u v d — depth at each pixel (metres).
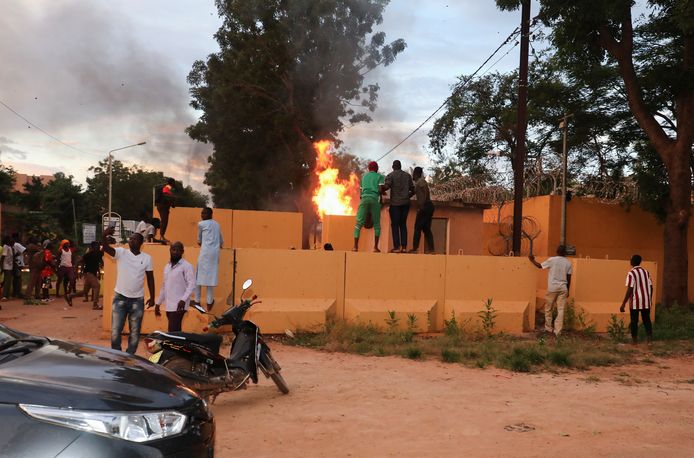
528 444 5.69
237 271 12.11
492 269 13.63
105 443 3.26
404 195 14.01
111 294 11.59
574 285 14.19
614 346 11.99
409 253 13.77
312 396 7.57
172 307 8.39
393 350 10.84
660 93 20.36
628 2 15.84
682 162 17.75
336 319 12.55
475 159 31.62
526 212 20.62
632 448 5.57
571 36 17.56
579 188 20.55
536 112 23.91
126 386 3.75
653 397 7.78
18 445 3.09
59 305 17.19
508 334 13.23
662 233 21.12
